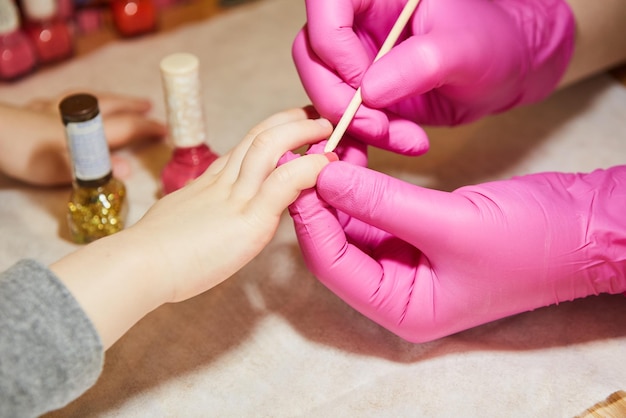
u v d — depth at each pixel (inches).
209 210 15.3
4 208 19.6
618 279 15.9
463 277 15.5
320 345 16.6
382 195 15.0
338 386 15.9
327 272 15.5
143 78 23.4
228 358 16.4
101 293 14.3
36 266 14.0
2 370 13.3
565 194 16.1
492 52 17.1
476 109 18.5
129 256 14.6
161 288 14.8
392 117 16.9
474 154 20.5
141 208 19.4
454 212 15.2
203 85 22.9
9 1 22.6
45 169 19.7
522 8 19.1
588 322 16.8
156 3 25.6
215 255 15.0
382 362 16.2
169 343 16.7
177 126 18.5
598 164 20.0
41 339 13.5
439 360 16.2
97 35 25.0
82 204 18.4
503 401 15.5
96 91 22.7
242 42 24.6
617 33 21.0
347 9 16.2
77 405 15.7
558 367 16.0
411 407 15.5
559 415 15.3
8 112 19.9
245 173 15.4
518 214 15.5
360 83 15.9
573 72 21.1
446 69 16.1
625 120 21.3
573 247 15.6
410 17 17.1
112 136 20.6
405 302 15.7
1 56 23.0
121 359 16.4
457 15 17.0
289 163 14.9
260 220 15.0
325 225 15.3
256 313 17.2
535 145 20.6
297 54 16.9
